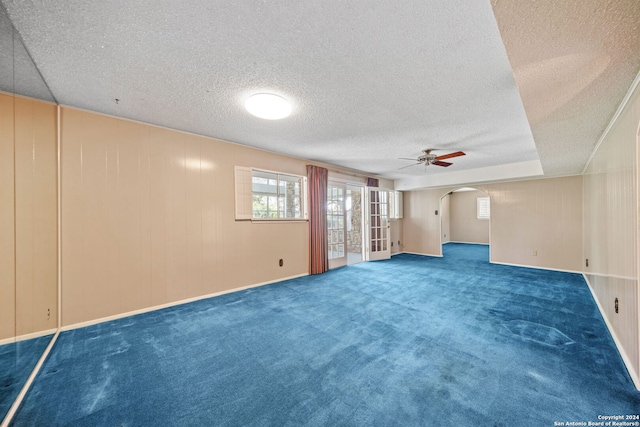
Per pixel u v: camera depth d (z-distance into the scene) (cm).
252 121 287
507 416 142
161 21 138
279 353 208
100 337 234
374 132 321
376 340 228
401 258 664
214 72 189
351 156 453
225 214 362
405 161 496
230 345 221
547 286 398
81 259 255
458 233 1036
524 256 550
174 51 164
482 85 207
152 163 299
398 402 154
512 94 222
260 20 137
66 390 164
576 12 99
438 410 147
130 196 284
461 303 322
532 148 392
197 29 144
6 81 181
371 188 631
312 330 248
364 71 187
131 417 143
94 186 262
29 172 210
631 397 155
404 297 346
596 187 318
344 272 498
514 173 502
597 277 325
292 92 218
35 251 214
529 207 543
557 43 118
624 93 169
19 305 195
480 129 309
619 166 210
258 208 421
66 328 247
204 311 296
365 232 631
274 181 443
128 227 283
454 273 489
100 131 266
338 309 302
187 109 256
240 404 153
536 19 103
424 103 239
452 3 125
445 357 201
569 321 266
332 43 157
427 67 182
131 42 155
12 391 160
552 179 516
